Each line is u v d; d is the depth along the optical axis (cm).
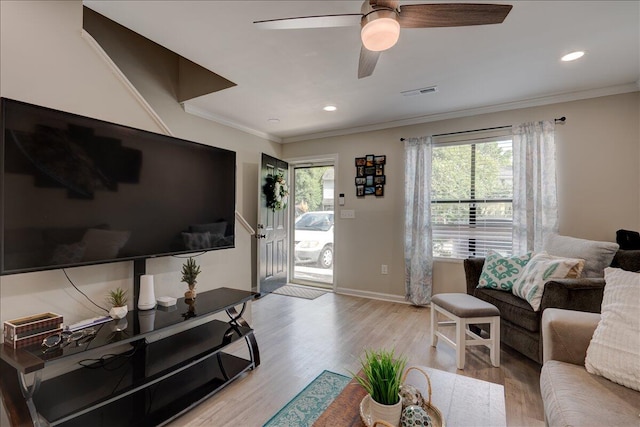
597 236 299
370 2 143
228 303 216
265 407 184
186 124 352
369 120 406
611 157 295
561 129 315
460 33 207
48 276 165
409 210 390
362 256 434
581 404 110
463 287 368
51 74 168
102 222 172
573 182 309
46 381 161
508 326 245
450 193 379
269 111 372
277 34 210
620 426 99
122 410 169
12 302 152
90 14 274
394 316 346
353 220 441
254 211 453
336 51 233
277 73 270
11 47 154
